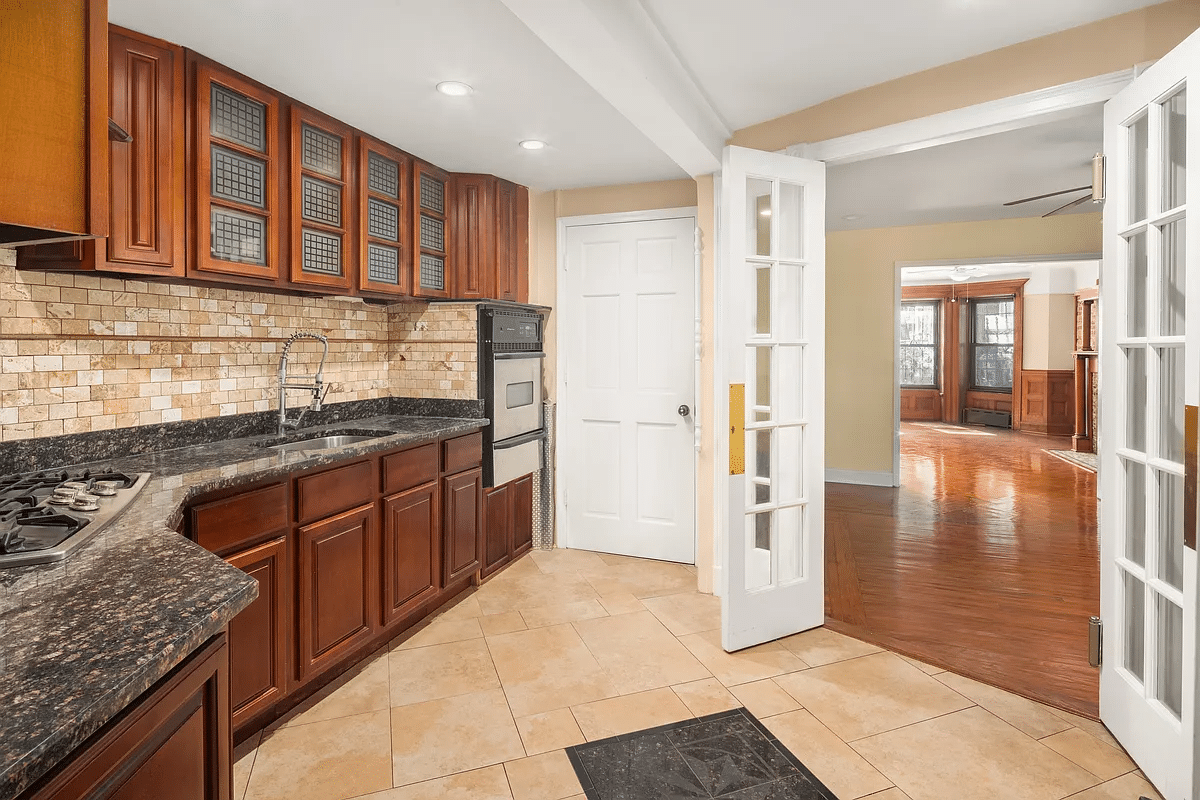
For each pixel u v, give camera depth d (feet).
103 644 2.80
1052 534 14.55
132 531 4.46
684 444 12.65
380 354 11.79
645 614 10.18
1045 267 31.73
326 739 6.82
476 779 6.14
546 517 13.61
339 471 7.91
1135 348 6.57
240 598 3.42
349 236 9.23
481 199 11.90
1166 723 5.78
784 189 9.15
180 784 3.14
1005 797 5.84
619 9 6.21
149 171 6.55
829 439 21.01
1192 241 5.46
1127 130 6.56
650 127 8.38
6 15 3.27
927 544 13.84
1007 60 7.52
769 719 7.14
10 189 3.28
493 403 11.43
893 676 8.13
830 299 20.88
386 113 8.80
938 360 37.01
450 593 10.82
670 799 5.84
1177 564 5.91
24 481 5.69
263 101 7.79
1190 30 6.40
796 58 7.82
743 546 8.80
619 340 13.08
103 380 7.08
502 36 6.71
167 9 6.09
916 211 17.76
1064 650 8.78
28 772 2.01
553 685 7.95
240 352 8.84
